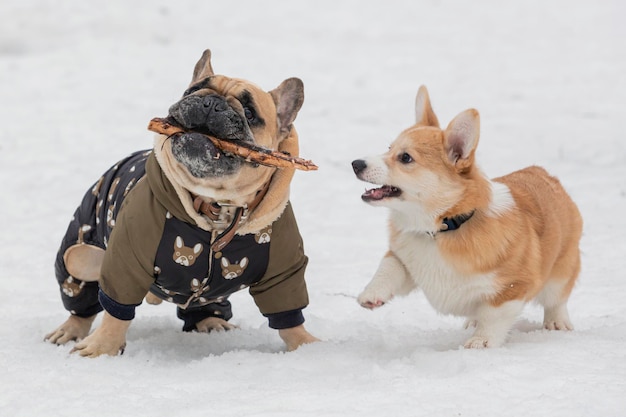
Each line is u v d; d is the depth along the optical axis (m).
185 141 6.51
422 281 7.85
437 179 7.66
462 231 7.57
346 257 12.20
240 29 31.72
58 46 28.28
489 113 21.83
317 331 8.51
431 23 34.12
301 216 14.30
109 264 7.25
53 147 18.02
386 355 7.23
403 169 7.77
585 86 24.78
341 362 6.91
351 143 19.05
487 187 7.73
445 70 26.91
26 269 11.34
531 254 7.67
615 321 8.78
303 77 25.47
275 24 32.69
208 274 7.29
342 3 36.47
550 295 8.56
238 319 9.46
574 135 19.61
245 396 5.84
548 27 33.56
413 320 9.21
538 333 8.09
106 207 7.83
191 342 8.23
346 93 23.86
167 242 7.09
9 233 12.94
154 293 7.97
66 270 8.13
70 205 14.49
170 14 32.84
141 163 7.86
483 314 7.62
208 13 33.50
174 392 6.00
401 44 30.62
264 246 7.36
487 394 5.68
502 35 32.34
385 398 5.67
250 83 7.25
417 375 6.33
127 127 19.67
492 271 7.49
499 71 26.78
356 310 9.65
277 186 7.13
